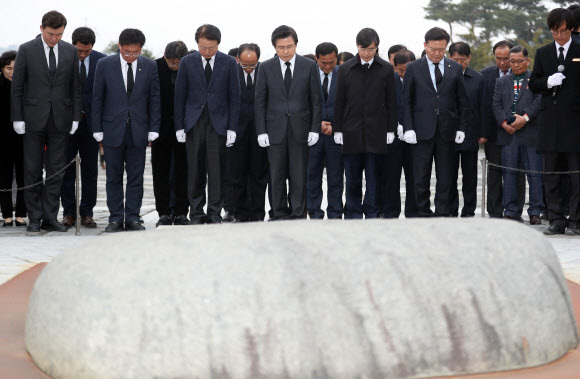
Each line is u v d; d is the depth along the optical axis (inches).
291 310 104.3
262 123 309.3
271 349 103.1
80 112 323.9
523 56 354.6
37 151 321.1
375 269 109.3
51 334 112.3
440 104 319.0
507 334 113.5
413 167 326.6
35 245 278.1
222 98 321.1
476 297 112.3
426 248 114.0
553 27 310.3
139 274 106.9
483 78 360.2
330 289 106.5
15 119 317.1
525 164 361.4
